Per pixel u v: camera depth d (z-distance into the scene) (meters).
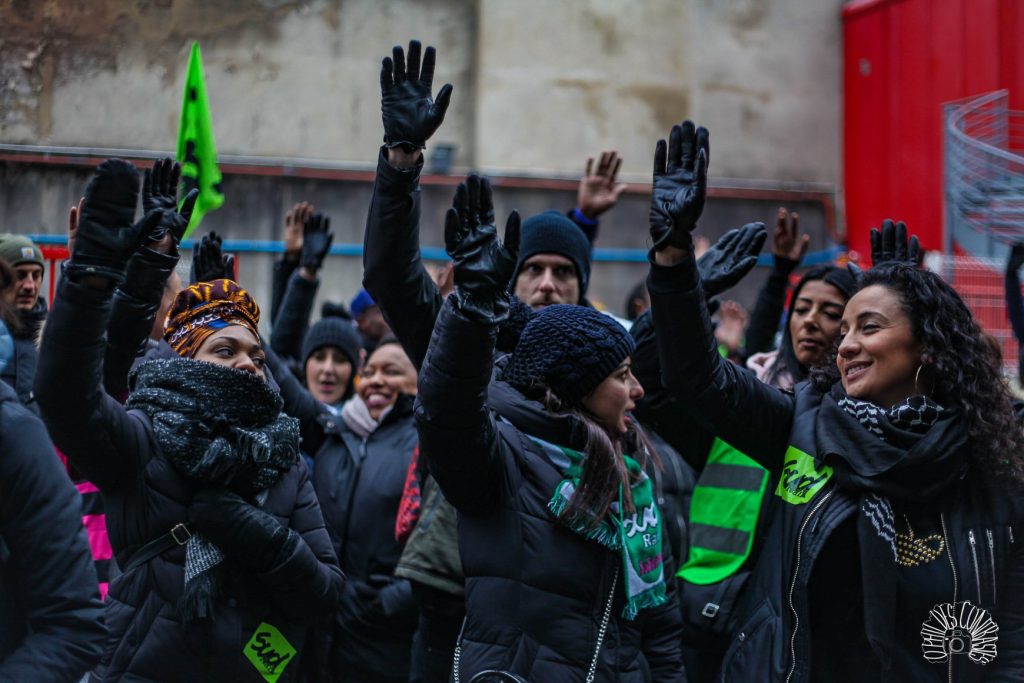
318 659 3.78
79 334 2.51
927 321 2.80
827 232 14.34
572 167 13.61
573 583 2.58
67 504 2.42
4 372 3.63
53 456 2.44
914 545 2.68
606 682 2.59
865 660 2.70
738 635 2.86
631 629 2.71
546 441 2.65
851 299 2.94
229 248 12.26
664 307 2.76
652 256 2.77
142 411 2.96
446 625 3.35
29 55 9.97
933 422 2.75
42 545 2.37
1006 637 2.69
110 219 2.50
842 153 14.54
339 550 4.22
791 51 14.48
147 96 10.66
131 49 10.58
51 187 9.94
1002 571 2.69
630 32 13.93
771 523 3.05
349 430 4.41
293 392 4.36
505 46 13.52
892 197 13.90
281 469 3.06
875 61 14.19
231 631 2.91
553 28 13.65
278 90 12.52
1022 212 11.16
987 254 11.25
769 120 14.38
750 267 3.30
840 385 2.95
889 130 13.97
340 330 5.50
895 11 13.95
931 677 2.67
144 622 2.88
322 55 12.68
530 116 13.55
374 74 12.80
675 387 2.82
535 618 2.56
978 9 13.08
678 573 3.61
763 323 4.68
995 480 2.71
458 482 2.53
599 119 13.74
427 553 3.33
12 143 9.84
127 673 2.87
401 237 2.76
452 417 2.41
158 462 2.89
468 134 13.47
